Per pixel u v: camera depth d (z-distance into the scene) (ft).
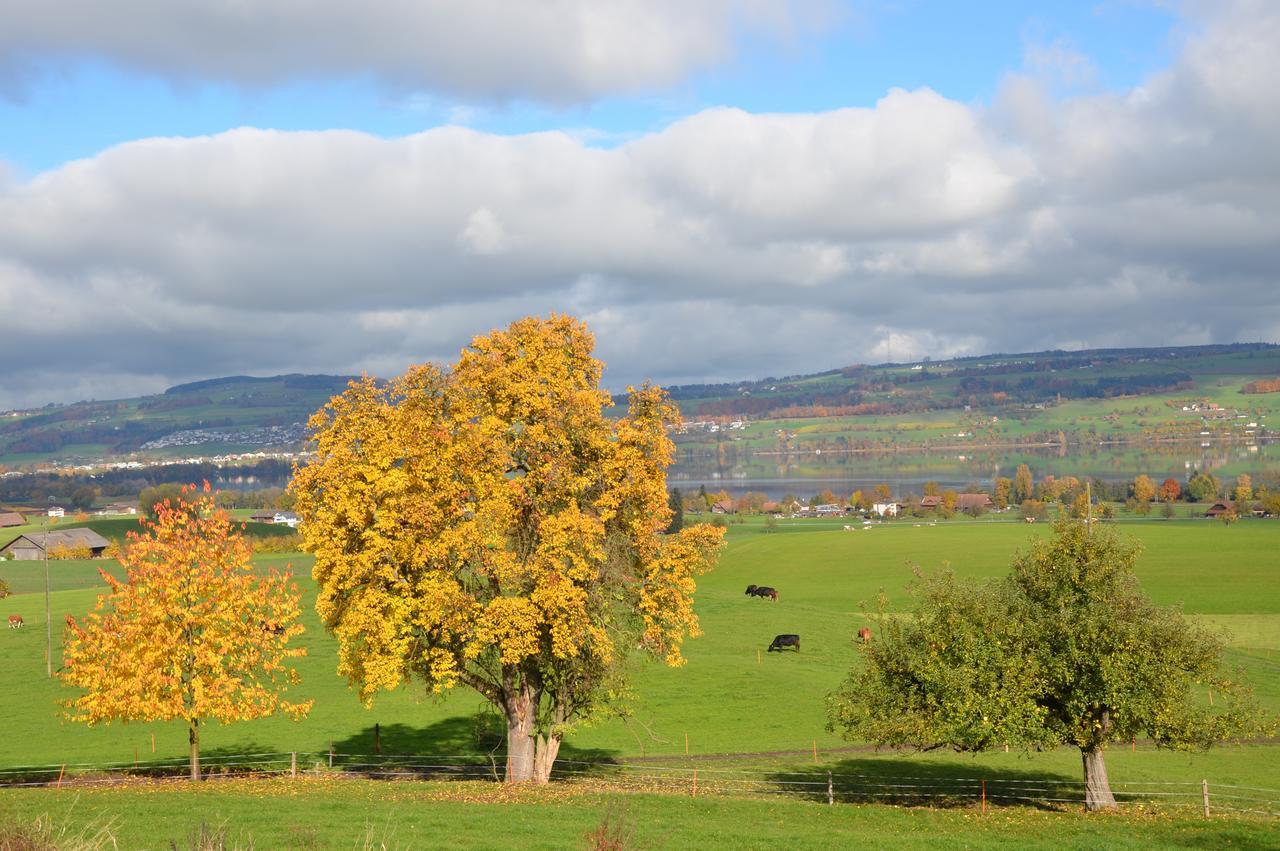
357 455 143.64
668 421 150.61
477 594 145.38
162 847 89.97
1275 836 119.44
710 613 348.59
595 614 141.38
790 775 168.96
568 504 143.74
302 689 238.68
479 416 147.33
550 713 156.15
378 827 104.12
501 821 109.50
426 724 207.92
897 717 148.66
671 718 213.05
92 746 192.54
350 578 137.18
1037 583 150.51
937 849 104.78
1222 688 142.10
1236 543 545.03
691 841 104.83
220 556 157.28
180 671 153.89
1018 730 137.80
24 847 66.33
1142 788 160.86
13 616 306.76
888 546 601.62
